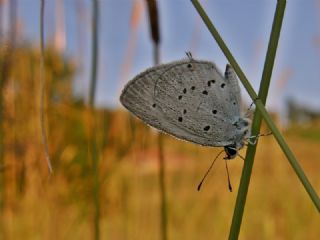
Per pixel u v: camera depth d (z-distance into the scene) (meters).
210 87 0.05
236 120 0.05
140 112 0.05
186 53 0.05
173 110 0.05
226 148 0.05
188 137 0.05
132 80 0.05
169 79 0.05
